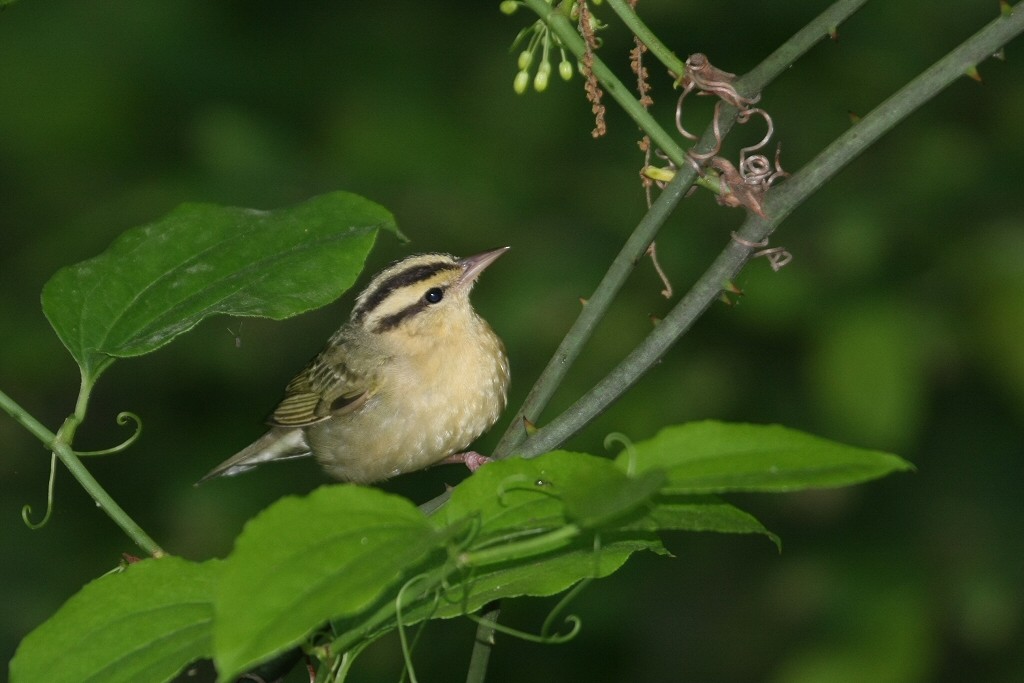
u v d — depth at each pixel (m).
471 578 5.30
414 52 16.09
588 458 4.65
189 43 15.59
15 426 16.33
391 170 14.64
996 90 13.91
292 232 6.32
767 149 14.25
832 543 12.38
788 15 14.85
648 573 14.42
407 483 15.34
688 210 13.89
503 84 15.66
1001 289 11.38
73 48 15.52
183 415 16.00
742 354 13.27
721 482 3.94
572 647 14.58
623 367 5.89
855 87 14.46
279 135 14.94
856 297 11.88
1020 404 11.55
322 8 16.22
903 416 11.15
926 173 12.82
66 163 15.70
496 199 14.60
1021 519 12.23
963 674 12.95
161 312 6.06
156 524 15.26
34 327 15.00
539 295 13.50
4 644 13.83
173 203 14.00
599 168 15.01
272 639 3.58
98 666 4.56
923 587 11.69
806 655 11.62
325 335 15.64
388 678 14.70
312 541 3.84
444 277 9.94
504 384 10.29
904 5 14.68
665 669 14.36
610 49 15.39
